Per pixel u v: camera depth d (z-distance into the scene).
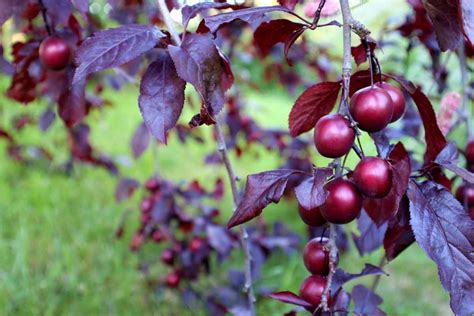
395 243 0.67
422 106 0.65
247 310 0.90
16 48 0.85
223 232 1.29
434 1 0.61
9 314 1.38
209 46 0.60
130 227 1.82
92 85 1.65
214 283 1.56
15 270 1.54
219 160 1.58
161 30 0.64
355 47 0.67
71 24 0.82
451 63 1.15
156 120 0.62
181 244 1.38
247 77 1.97
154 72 0.62
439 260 0.60
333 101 0.66
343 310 0.65
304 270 1.62
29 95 0.91
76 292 1.49
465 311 0.59
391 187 0.60
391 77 0.65
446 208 0.61
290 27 0.67
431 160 0.69
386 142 0.62
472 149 0.77
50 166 2.19
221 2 0.72
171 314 1.43
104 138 2.75
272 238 1.36
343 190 0.60
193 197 1.38
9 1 0.74
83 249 1.68
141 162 2.44
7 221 1.83
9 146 2.09
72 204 1.99
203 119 0.61
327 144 0.60
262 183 0.61
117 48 0.61
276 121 2.96
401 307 1.46
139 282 1.56
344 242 1.38
